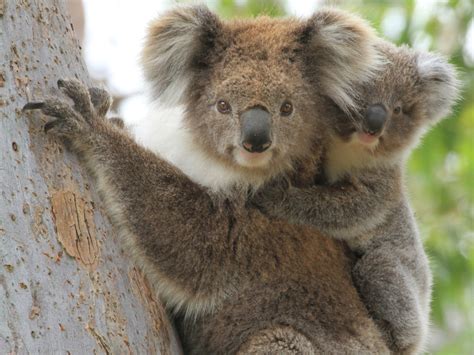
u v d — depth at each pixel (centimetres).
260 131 871
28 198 691
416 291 1138
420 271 1180
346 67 998
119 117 989
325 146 1027
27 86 730
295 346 895
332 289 966
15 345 641
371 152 1074
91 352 674
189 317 917
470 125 1723
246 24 986
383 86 1154
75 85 789
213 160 933
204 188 916
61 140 757
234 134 896
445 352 1866
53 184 718
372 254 1101
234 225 916
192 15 950
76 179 743
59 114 752
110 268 727
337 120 1030
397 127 1162
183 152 966
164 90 972
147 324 747
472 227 1741
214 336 916
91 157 818
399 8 1719
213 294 904
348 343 948
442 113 1282
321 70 981
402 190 1183
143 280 778
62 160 742
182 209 884
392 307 1078
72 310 676
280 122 906
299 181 999
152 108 992
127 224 851
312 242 977
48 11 772
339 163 1052
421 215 1752
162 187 877
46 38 763
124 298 729
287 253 940
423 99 1216
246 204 939
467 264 1686
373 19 1647
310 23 968
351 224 1041
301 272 943
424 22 1712
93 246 721
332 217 1012
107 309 703
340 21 987
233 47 939
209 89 930
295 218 967
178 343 831
